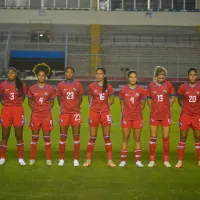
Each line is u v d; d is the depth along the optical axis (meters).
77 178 10.74
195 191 9.67
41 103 12.19
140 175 11.13
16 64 49.28
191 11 53.28
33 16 52.78
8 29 51.97
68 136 18.08
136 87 12.18
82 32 52.50
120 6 55.38
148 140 17.41
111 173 11.34
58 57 49.00
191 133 18.83
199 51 50.09
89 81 37.19
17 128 12.22
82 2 55.00
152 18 53.28
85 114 26.75
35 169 11.70
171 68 48.09
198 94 12.05
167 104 12.23
